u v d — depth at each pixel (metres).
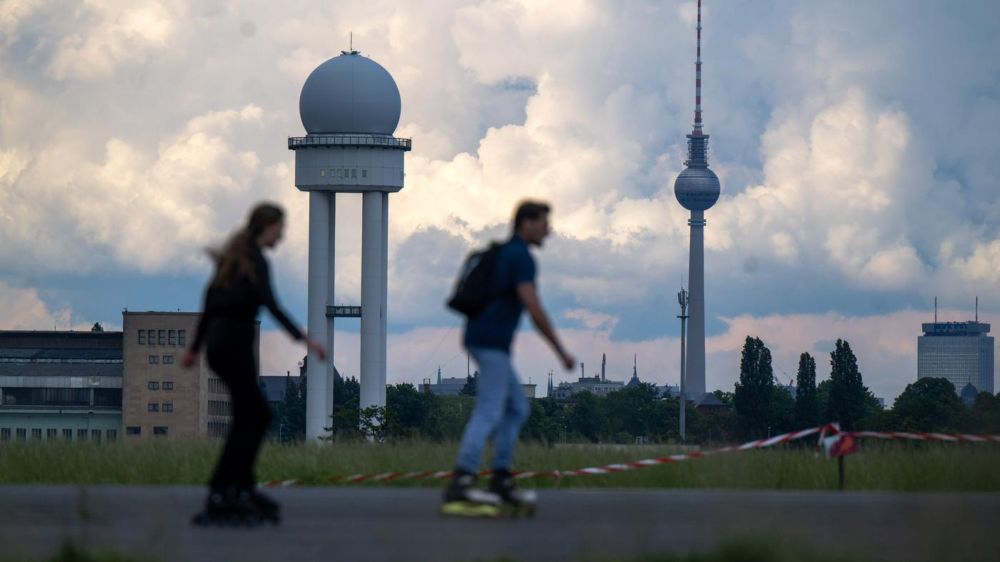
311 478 66.38
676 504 40.59
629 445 79.81
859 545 29.64
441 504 40.56
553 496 44.19
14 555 28.81
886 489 61.06
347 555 29.33
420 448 74.94
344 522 35.72
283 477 67.12
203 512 35.19
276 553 29.64
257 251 36.06
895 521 34.72
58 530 33.53
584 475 66.19
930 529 29.42
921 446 69.25
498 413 37.12
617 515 37.59
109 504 40.28
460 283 37.19
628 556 28.73
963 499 38.28
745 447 68.50
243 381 35.81
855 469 63.59
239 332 35.78
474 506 37.03
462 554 29.42
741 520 31.67
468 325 37.31
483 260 36.88
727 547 27.97
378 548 30.42
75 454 70.44
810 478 63.06
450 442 76.75
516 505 37.38
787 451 69.88
